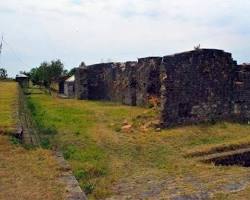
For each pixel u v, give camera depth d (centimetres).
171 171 1616
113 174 1562
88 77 4600
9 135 1416
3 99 2438
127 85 3619
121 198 1273
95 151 1914
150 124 2453
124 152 1942
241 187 1347
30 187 959
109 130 2462
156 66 3114
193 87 2528
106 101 4206
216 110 2581
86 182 1404
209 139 2195
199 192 1302
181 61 2505
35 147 1405
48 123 2650
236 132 2348
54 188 953
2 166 1130
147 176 1541
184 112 2506
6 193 915
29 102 3928
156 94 3109
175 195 1280
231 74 2641
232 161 1888
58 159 1239
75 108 3562
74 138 2203
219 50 2603
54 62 7219
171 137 2225
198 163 1772
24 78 6431
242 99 2656
